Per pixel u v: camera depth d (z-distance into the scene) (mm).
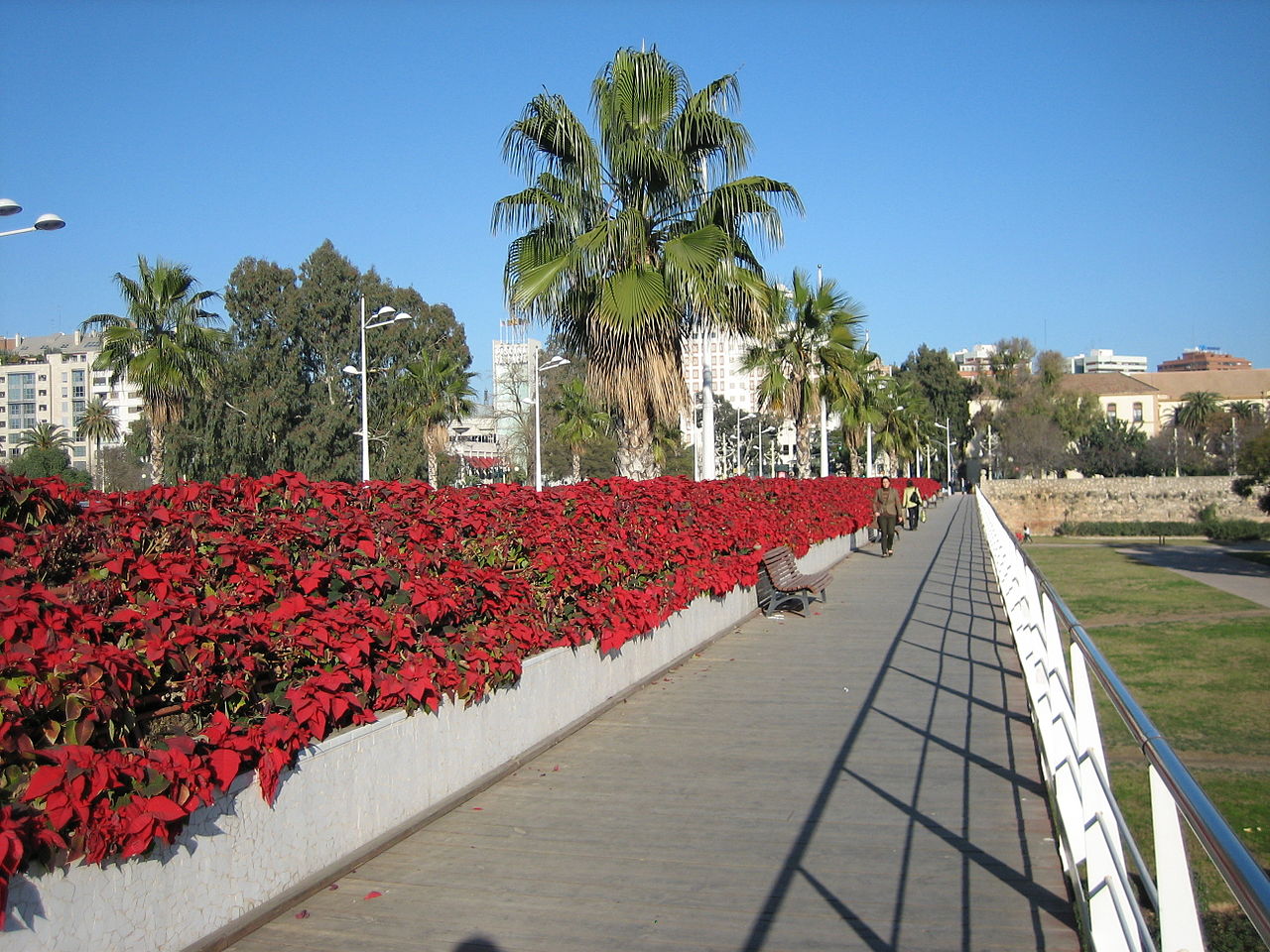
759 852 5359
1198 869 7211
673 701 9000
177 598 4301
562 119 13195
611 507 9570
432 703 5758
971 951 4188
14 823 3189
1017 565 10820
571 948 4270
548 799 6254
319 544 5434
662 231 13922
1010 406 103562
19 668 3381
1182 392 129375
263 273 50719
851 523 25266
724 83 13719
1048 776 6105
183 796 3855
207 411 47562
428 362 55000
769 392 27922
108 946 3631
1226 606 27203
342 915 4562
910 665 10523
